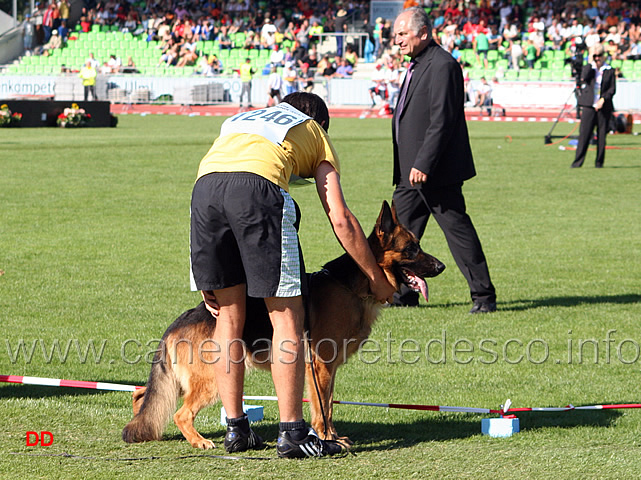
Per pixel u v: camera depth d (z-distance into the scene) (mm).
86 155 26547
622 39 51031
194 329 5348
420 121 9602
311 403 5555
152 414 5355
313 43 56875
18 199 18000
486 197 19328
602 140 24625
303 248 13180
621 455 5246
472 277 9820
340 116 48406
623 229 15461
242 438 5285
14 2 60688
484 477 4797
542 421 6168
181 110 50594
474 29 54406
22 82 51094
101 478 4707
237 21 59094
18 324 8828
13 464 4922
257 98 50625
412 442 5574
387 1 56656
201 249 5070
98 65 53188
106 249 13109
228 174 5000
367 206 17500
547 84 46656
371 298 5660
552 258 13000
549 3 55812
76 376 7148
